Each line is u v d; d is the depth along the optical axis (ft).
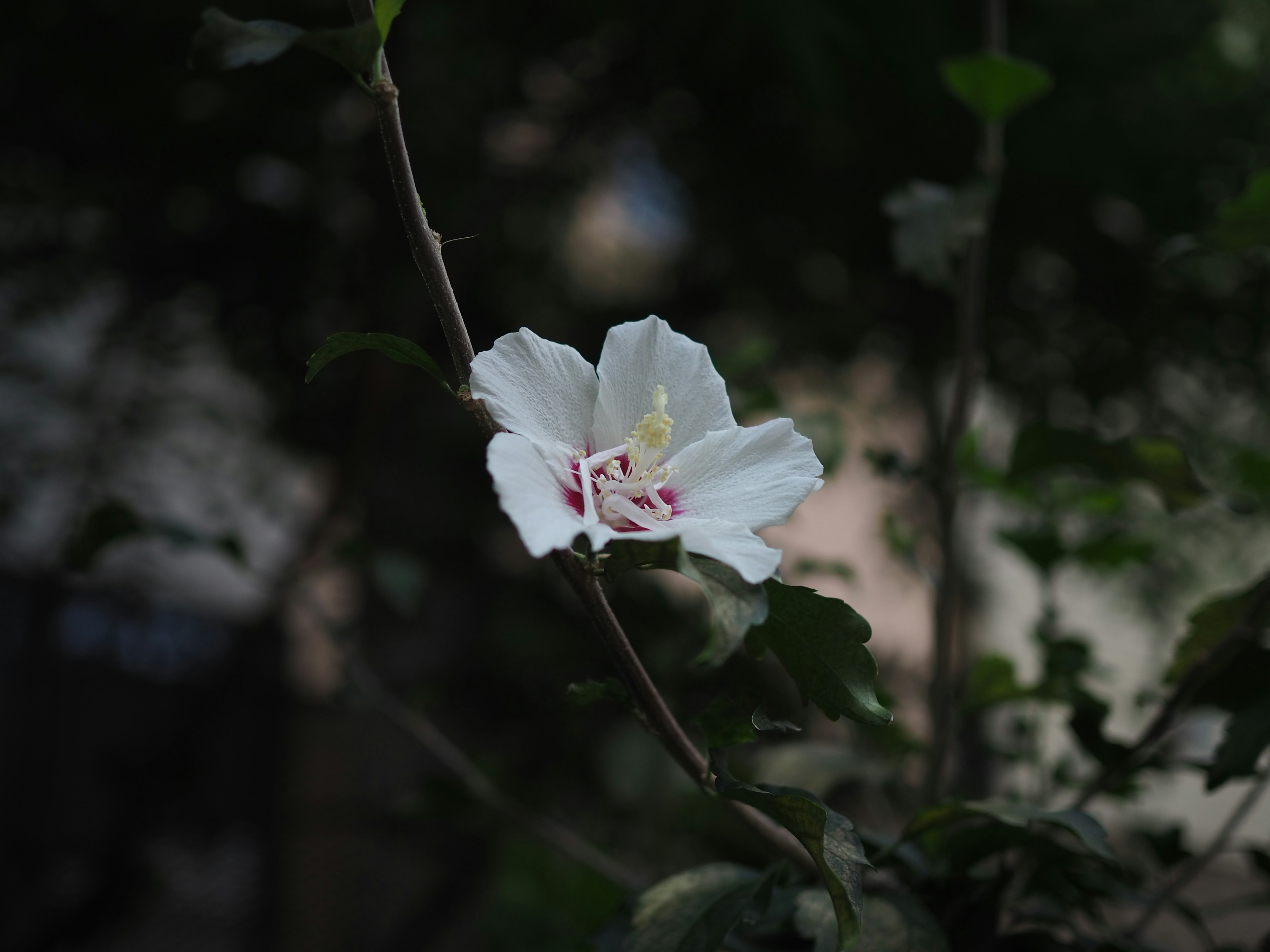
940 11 4.15
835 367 5.66
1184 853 2.13
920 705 3.98
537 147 4.92
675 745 1.54
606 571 1.47
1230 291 5.09
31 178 4.24
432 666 4.89
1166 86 5.07
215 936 4.71
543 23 4.33
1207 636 1.95
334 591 5.57
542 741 4.69
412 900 4.64
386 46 4.08
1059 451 2.13
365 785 4.69
